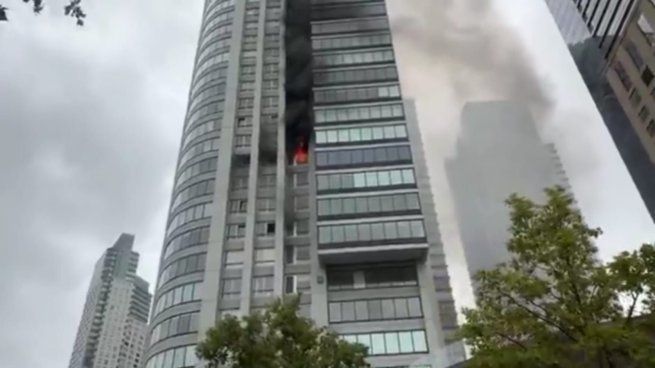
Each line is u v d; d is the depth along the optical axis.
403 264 51.66
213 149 62.06
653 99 67.44
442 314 47.44
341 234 52.00
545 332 12.07
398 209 53.41
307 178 60.28
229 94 67.00
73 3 9.17
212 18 80.25
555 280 12.52
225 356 15.52
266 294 50.19
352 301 49.22
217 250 52.62
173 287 51.34
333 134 61.56
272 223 56.16
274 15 77.56
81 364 179.25
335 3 77.25
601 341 10.89
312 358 15.44
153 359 47.31
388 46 71.06
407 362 43.97
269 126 64.62
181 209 58.19
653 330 11.65
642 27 67.25
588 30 84.31
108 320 191.50
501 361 11.52
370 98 65.19
